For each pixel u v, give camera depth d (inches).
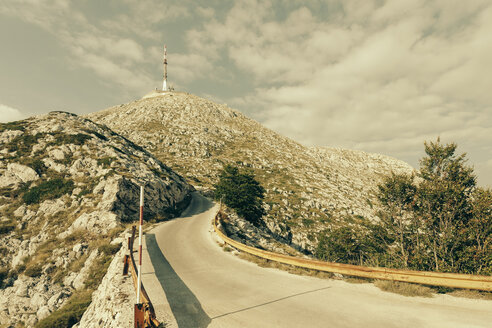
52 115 2112.5
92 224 1125.7
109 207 1224.8
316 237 2586.1
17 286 850.1
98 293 537.3
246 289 377.7
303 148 6865.2
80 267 904.9
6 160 1472.7
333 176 4992.6
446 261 580.1
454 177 680.4
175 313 297.4
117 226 1141.1
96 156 1654.8
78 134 1831.9
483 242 555.2
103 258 914.1
